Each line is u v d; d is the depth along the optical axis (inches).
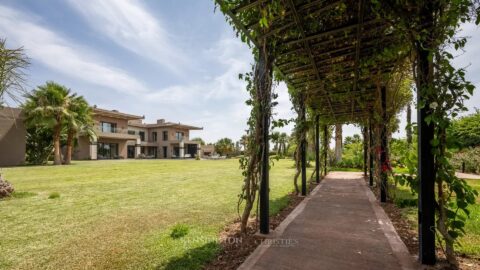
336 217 152.9
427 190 86.3
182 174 438.9
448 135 83.1
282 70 159.2
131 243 113.3
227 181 340.8
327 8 95.1
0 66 193.5
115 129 1154.0
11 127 674.2
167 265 90.7
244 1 90.3
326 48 132.3
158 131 1480.1
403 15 85.5
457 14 76.5
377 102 205.2
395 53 123.5
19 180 341.7
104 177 384.2
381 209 172.7
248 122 129.3
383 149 196.9
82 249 107.3
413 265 87.5
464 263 88.4
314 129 343.0
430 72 81.8
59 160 714.8
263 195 123.1
